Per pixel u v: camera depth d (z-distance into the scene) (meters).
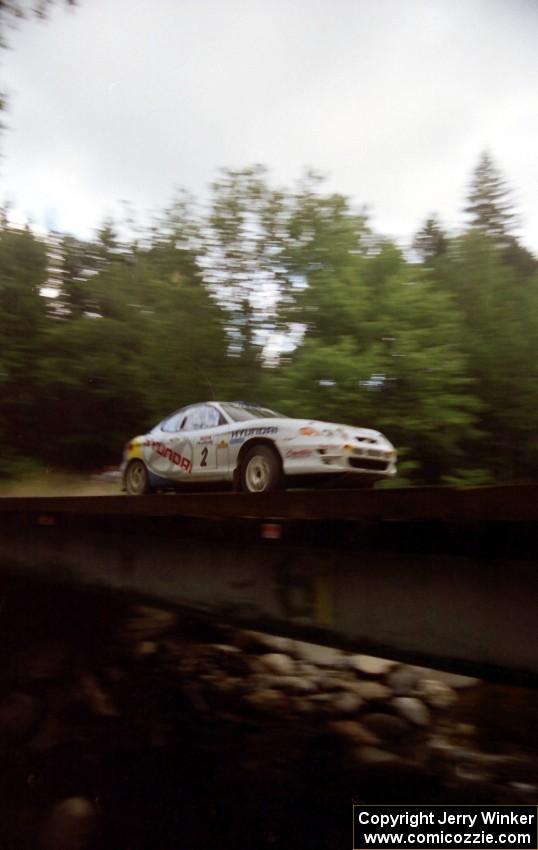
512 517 3.86
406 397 17.58
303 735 6.25
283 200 20.66
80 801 4.74
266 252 20.56
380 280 19.00
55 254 23.61
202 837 4.43
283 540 4.99
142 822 4.59
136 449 11.09
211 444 9.48
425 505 4.23
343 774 5.36
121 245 23.91
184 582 5.86
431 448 18.55
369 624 4.59
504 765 5.56
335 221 20.25
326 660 8.77
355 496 4.58
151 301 22.11
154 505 6.02
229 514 5.38
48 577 7.48
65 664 8.40
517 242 24.41
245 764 5.55
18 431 22.77
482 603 4.11
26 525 7.75
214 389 20.39
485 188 24.33
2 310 22.20
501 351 20.56
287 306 19.88
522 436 20.62
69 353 22.08
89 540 6.97
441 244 22.98
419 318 18.25
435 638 4.27
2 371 21.34
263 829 4.53
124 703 7.17
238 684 7.82
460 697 7.36
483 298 21.28
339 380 17.12
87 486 23.17
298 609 4.98
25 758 5.61
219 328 20.75
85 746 5.89
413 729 6.44
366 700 7.25
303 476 8.20
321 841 4.40
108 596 6.68
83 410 22.67
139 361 21.23
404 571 4.45
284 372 18.48
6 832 4.47
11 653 8.59
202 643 9.41
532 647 3.90
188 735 6.22
